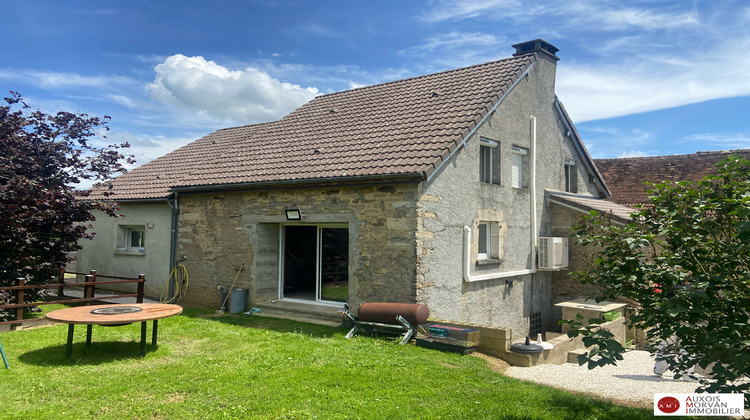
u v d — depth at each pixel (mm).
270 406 5590
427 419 5332
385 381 6535
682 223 4758
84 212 11180
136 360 7371
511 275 12109
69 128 11195
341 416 5363
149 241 14227
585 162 16391
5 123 10148
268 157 12570
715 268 4598
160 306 8289
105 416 5266
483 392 6227
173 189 12820
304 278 12133
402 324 8953
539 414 5520
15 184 9461
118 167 11703
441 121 11000
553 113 14602
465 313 10578
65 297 13492
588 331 4867
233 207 12164
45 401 5668
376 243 9875
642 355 9602
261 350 8039
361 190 10148
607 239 5062
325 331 9641
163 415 5344
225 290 12023
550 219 14086
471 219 10891
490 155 12070
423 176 9094
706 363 4488
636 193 18078
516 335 12375
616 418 5473
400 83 14719
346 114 13812
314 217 10766
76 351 7793
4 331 9188
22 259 10094
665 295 4684
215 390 6051
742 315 4441
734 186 4660
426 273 9500
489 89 11883
